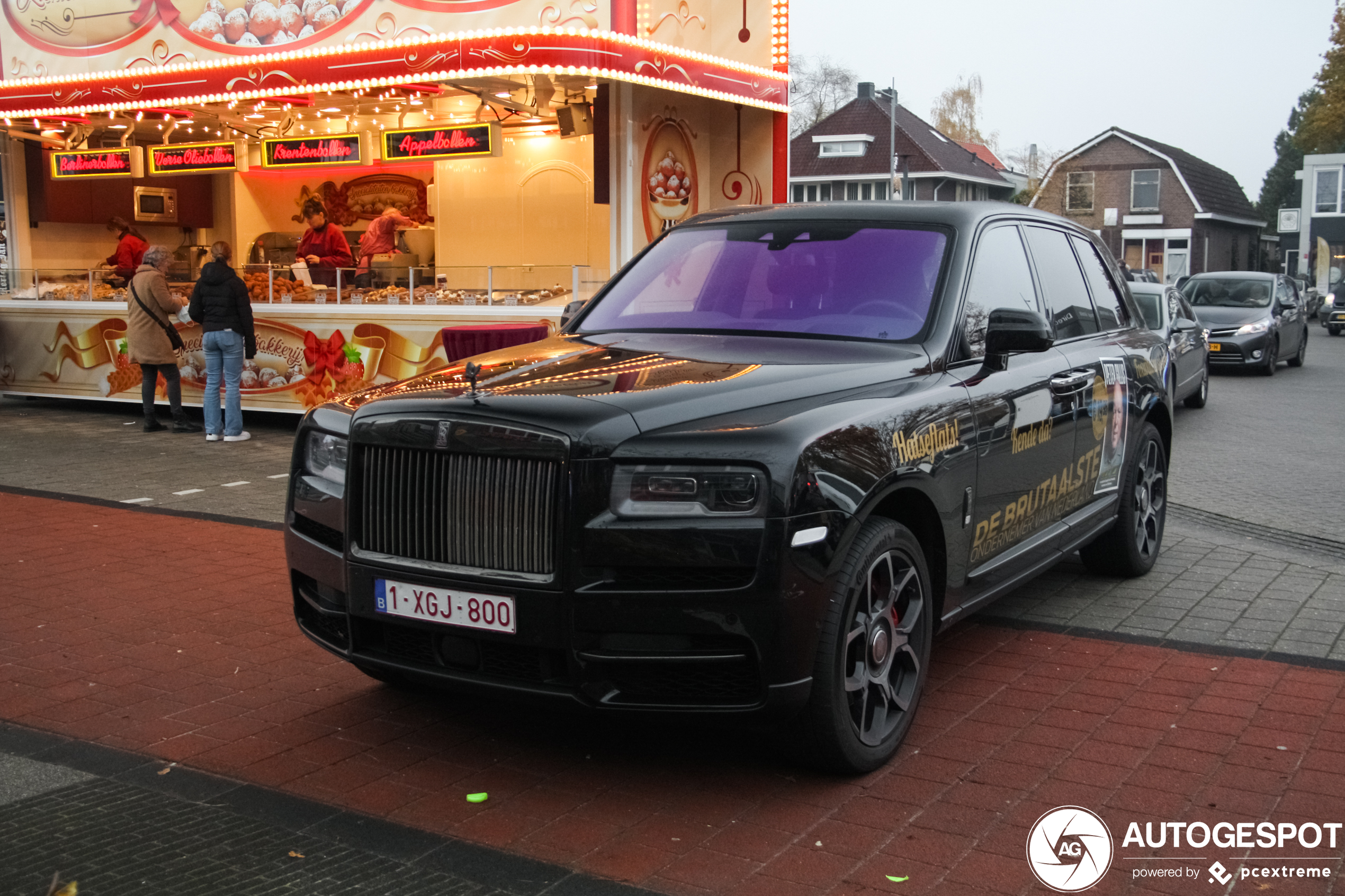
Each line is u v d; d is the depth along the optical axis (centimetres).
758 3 1216
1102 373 542
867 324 442
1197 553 686
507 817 350
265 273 1217
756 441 340
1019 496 462
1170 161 5422
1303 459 1054
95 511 789
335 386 1186
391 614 367
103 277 1341
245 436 1137
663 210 1166
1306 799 358
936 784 371
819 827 342
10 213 1500
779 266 477
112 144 1488
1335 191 4869
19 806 358
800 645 339
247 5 1171
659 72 1072
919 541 407
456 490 354
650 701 344
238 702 447
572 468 336
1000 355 449
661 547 333
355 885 310
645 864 321
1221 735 407
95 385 1329
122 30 1254
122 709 439
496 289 1116
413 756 396
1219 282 2072
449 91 1198
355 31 1114
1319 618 549
